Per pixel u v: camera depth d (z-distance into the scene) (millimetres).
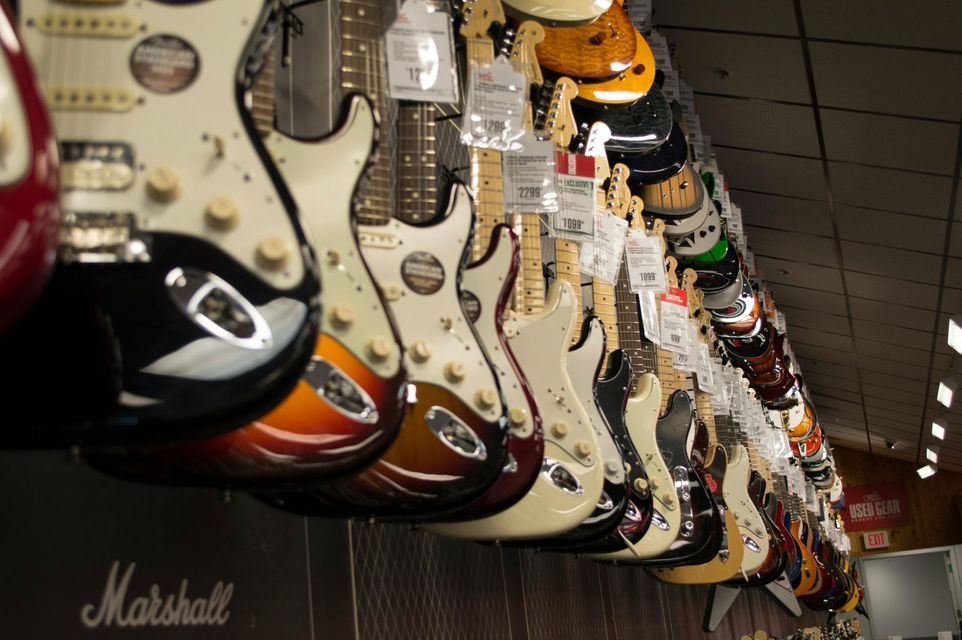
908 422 12023
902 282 7129
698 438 3486
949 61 4238
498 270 1914
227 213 1114
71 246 1073
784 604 5973
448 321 1665
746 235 7023
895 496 15789
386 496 1540
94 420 1042
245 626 1636
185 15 1188
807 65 4605
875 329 8484
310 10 2057
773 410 7438
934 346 8414
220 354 1080
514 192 2295
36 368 1042
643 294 3248
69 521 1349
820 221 6457
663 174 3643
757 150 5641
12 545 1268
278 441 1251
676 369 3504
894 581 15742
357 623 1938
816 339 9352
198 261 1106
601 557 2672
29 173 872
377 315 1380
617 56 3076
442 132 2566
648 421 2770
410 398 1578
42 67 1127
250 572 1665
